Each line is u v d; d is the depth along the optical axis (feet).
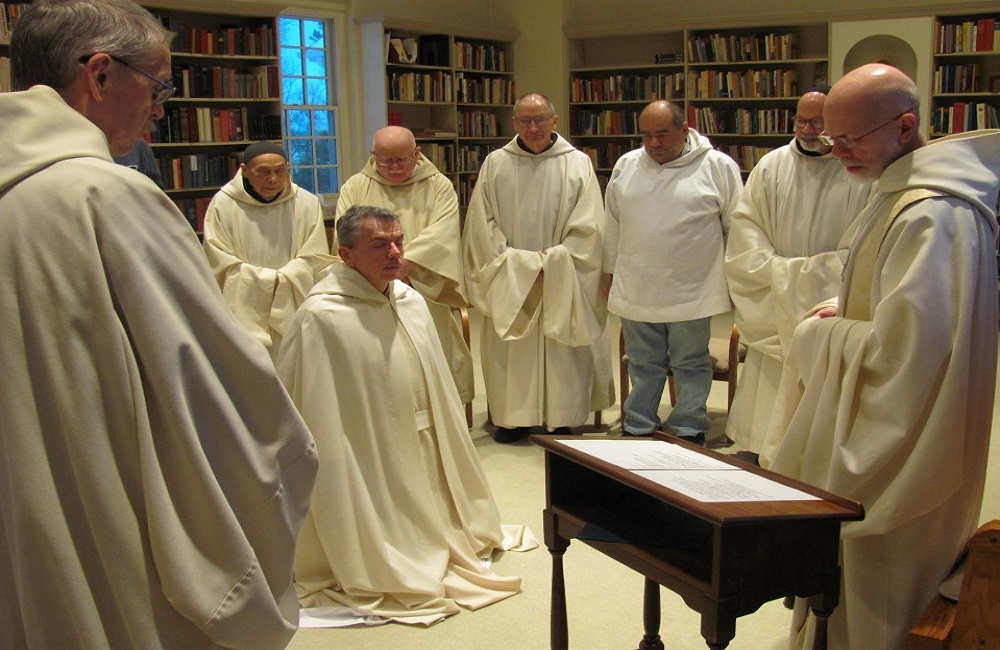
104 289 3.71
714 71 27.20
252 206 13.04
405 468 9.16
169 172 21.71
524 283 13.94
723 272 13.17
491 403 14.85
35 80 4.03
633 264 13.42
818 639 5.40
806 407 6.65
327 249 13.51
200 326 4.00
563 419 14.52
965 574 5.58
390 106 27.32
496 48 29.84
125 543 3.78
